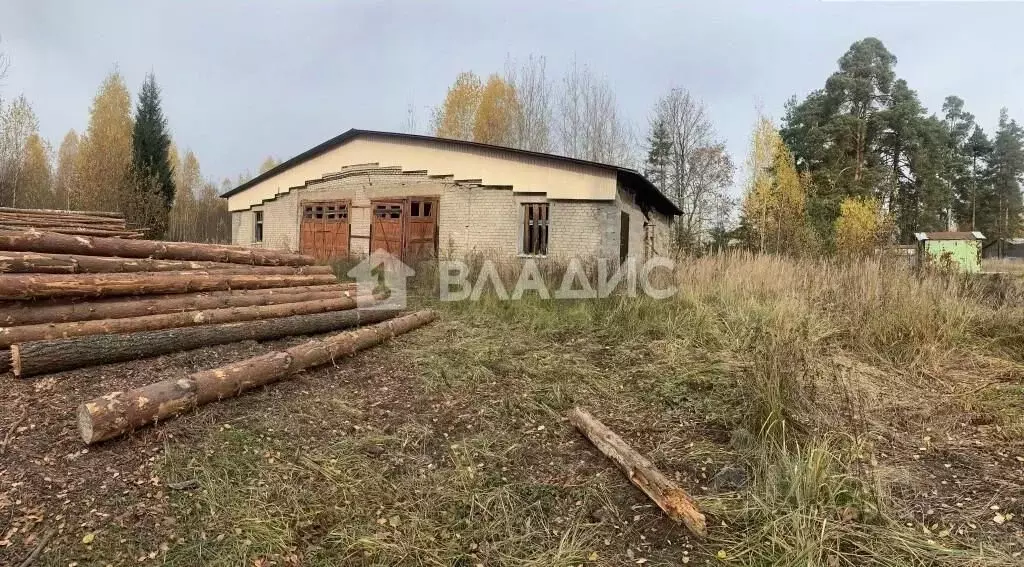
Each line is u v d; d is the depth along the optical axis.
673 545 2.68
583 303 7.44
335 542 2.63
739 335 5.83
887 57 34.72
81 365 4.04
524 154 12.97
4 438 3.05
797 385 3.81
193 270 6.37
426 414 4.08
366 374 4.79
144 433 3.24
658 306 7.04
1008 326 5.93
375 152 15.15
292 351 4.48
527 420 4.05
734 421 3.83
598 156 27.77
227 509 2.74
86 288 4.73
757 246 19.52
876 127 33.59
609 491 3.12
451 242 12.99
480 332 6.45
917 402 4.19
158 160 25.89
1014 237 47.84
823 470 2.86
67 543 2.41
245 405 3.84
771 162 24.95
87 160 26.02
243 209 19.42
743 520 2.79
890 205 33.91
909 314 5.80
